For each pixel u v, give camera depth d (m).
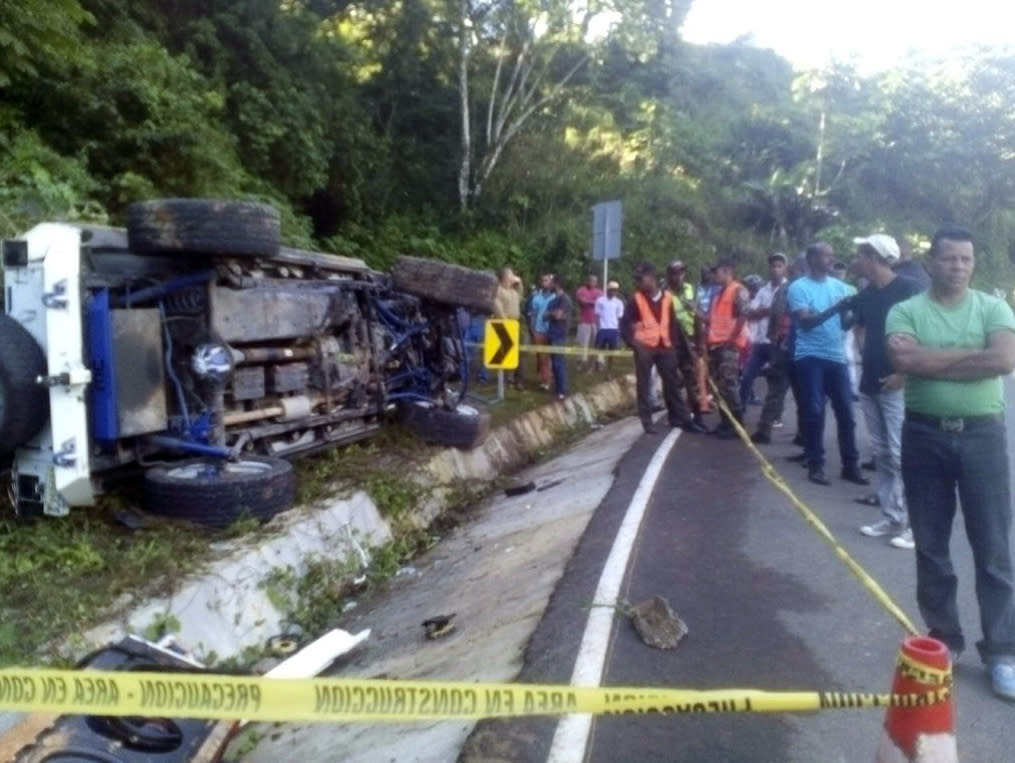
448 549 8.60
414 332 10.75
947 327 4.86
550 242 26.83
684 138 36.16
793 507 8.40
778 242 34.81
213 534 6.89
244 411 7.98
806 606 5.99
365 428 10.03
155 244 6.77
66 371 6.28
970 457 4.81
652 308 11.84
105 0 15.00
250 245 7.04
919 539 5.06
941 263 4.87
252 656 6.11
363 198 23.91
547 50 27.94
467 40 26.77
